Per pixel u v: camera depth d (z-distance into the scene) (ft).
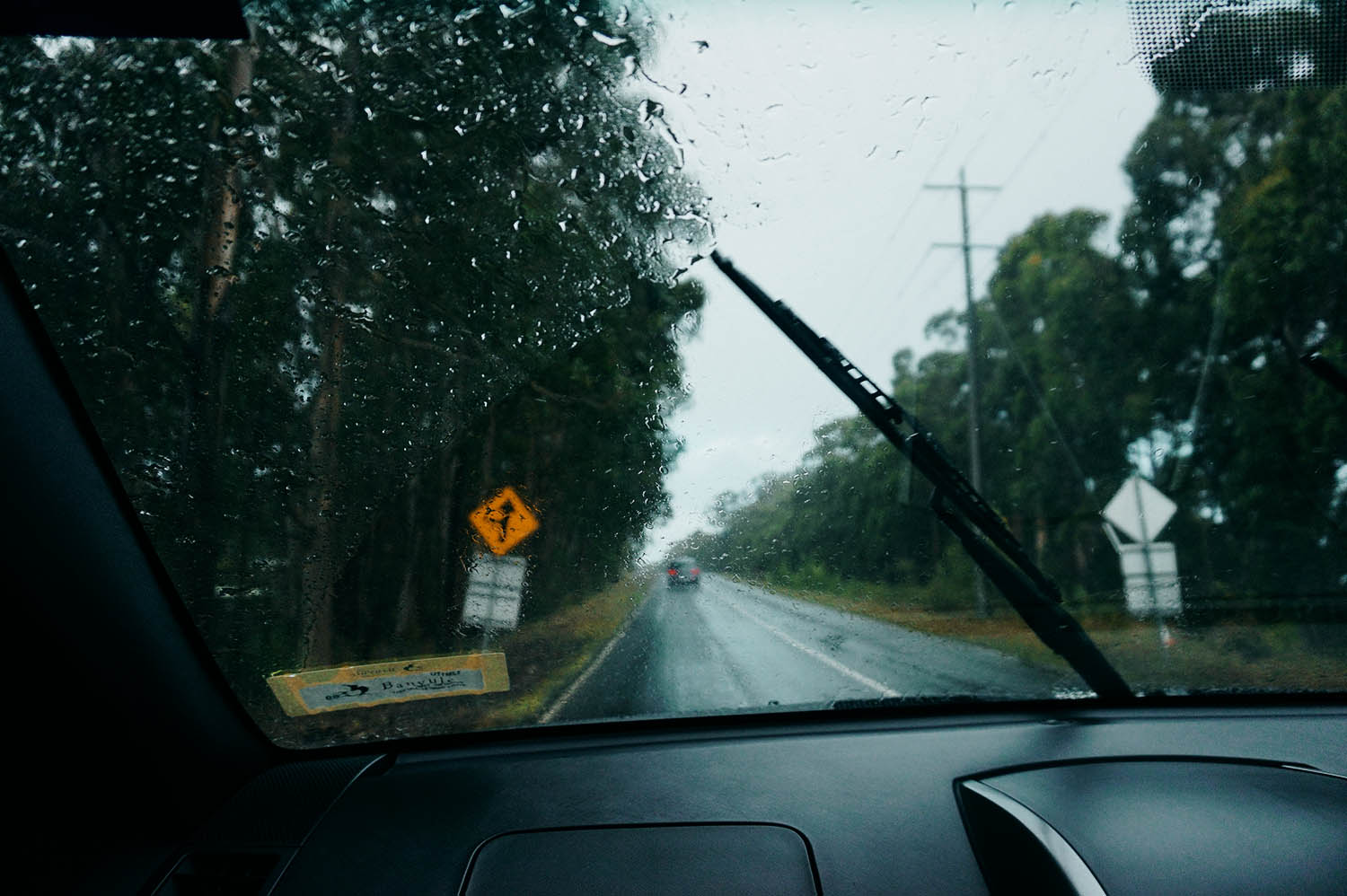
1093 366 29.14
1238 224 24.00
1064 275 30.25
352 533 9.21
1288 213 22.95
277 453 8.39
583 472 12.56
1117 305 28.37
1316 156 22.33
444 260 10.33
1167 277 26.78
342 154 9.23
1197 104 21.36
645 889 5.02
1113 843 4.99
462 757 6.88
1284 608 14.32
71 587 5.63
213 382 7.76
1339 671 10.69
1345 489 22.00
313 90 8.86
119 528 6.01
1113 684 7.60
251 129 8.21
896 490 14.11
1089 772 6.08
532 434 11.89
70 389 5.92
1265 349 23.81
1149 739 6.73
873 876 5.11
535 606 11.63
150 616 6.03
